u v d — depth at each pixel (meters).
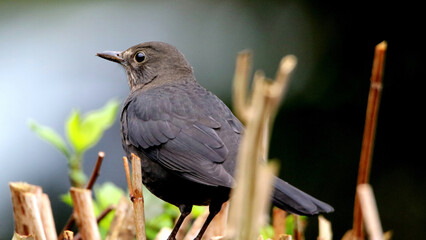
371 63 13.48
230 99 14.31
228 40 14.75
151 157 7.96
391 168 13.08
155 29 15.52
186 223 8.16
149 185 8.09
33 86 15.39
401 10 13.43
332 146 13.16
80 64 15.64
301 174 13.10
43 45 15.82
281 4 14.56
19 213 6.39
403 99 13.21
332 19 13.97
